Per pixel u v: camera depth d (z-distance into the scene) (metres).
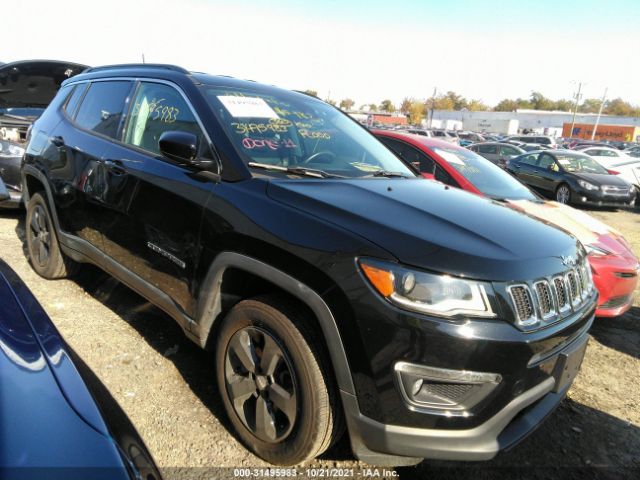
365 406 1.92
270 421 2.23
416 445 1.88
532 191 5.62
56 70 6.85
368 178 2.89
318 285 1.98
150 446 2.33
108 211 3.13
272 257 2.13
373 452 2.04
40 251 4.06
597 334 4.38
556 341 2.10
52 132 3.92
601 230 4.61
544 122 66.94
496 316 1.89
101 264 3.28
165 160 2.84
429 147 5.65
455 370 1.83
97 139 3.40
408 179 3.13
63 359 1.52
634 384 3.51
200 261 2.46
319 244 2.02
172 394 2.75
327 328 1.96
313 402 2.03
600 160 16.77
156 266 2.79
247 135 2.76
